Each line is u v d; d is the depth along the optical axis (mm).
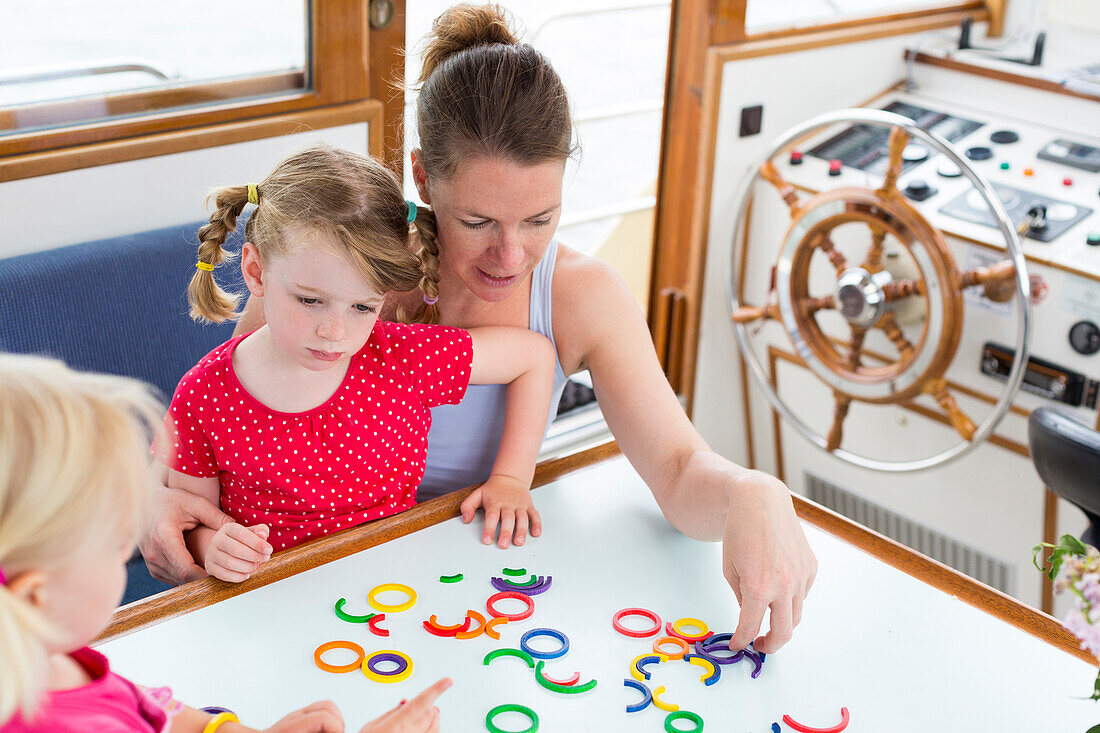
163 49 1779
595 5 2590
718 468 1155
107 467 601
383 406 1242
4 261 1625
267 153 1913
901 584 1151
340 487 1262
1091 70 2617
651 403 1274
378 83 2033
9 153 1651
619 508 1270
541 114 1102
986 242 2197
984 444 2393
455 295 1353
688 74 2508
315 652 994
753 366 2592
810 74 2635
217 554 1079
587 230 2781
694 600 1111
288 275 1075
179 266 1753
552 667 1003
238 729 814
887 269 2279
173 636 1007
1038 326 2219
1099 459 1640
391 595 1089
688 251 2664
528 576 1129
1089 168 2420
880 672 1023
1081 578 811
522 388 1319
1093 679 1026
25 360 618
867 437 2600
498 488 1245
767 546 1036
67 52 1684
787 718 955
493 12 1215
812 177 2488
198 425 1220
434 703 949
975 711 978
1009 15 2818
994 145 2537
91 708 672
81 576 614
